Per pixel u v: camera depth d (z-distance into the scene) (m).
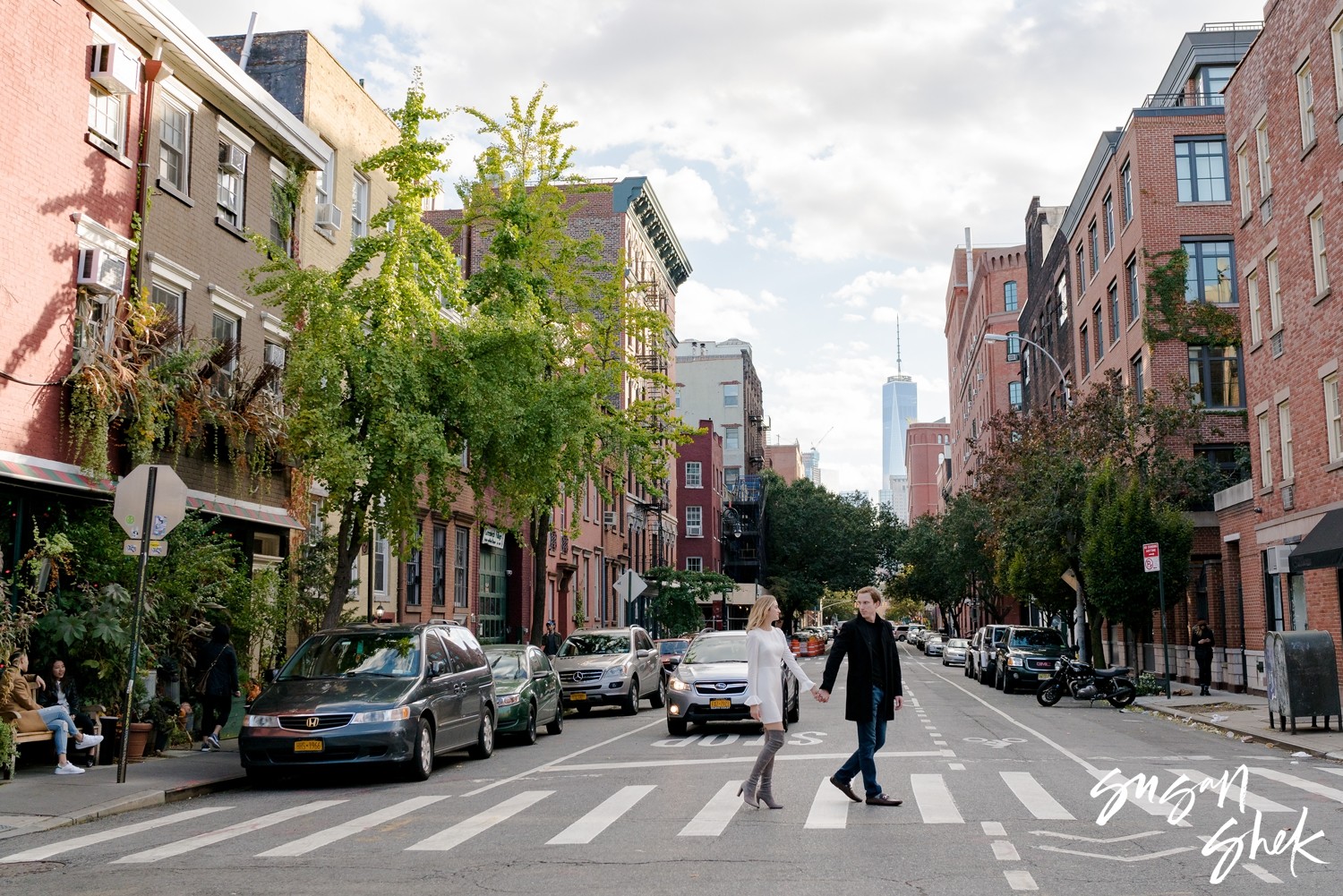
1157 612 40.09
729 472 98.94
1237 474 37.19
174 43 19.42
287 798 12.66
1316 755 15.48
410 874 8.10
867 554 91.44
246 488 21.28
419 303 18.45
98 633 14.93
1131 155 40.06
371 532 19.47
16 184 16.14
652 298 56.81
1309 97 25.28
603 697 25.42
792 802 11.21
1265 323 28.16
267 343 23.12
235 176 22.11
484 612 37.34
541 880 7.77
